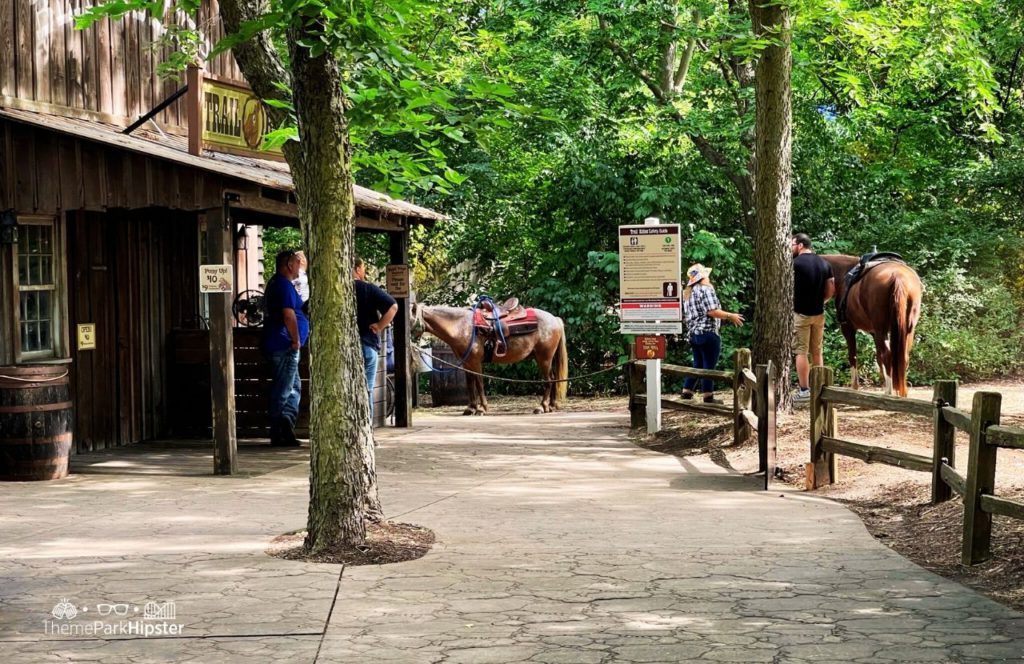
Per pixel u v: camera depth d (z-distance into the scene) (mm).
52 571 6879
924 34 16578
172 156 10492
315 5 6992
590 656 5258
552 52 21562
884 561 7168
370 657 5250
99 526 8297
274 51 8422
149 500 9445
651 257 13734
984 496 6945
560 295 21109
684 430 13641
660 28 20453
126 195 10844
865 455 9453
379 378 15344
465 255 23234
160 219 14266
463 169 21297
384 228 14828
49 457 10547
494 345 17172
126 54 13188
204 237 15453
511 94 8172
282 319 12984
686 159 21969
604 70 22031
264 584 6586
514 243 22938
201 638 5547
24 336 11641
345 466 7387
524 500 9492
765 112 13297
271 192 11602
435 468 11430
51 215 12016
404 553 7332
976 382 20594
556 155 22781
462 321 17141
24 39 11461
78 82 12305
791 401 13492
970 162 23422
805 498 9586
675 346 21000
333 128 7348
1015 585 6508
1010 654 5262
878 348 14297
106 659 5234
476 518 8656
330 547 7285
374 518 7781
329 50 7078
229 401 10922
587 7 20438
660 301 13742
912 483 9484
